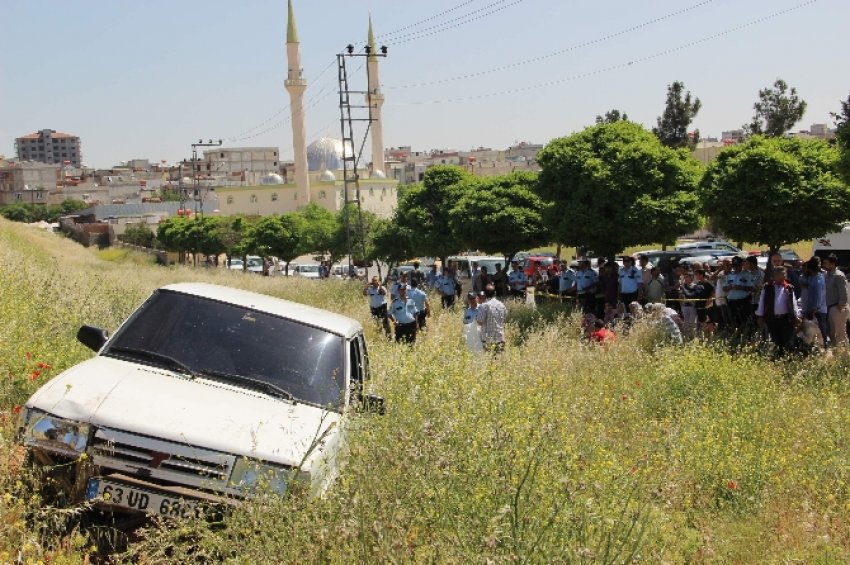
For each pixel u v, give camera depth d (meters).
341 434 5.93
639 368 12.65
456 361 8.05
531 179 33.50
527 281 25.95
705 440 8.32
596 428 7.71
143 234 118.44
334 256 75.44
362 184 129.00
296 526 4.55
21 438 5.54
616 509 5.23
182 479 5.36
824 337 14.80
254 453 5.42
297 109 131.25
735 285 16.84
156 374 6.25
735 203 19.91
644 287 19.27
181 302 6.93
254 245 73.38
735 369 11.89
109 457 5.40
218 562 4.73
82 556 5.04
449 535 4.61
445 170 43.03
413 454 4.93
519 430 6.05
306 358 6.61
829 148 20.39
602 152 22.94
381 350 11.41
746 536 6.75
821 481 7.76
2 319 9.58
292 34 131.88
